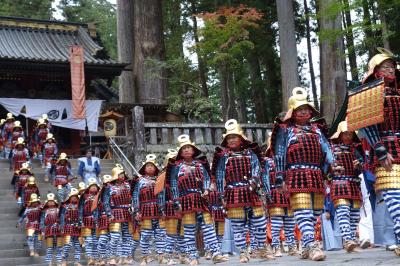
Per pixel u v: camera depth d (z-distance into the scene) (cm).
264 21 2777
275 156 650
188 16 3198
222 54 2008
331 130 809
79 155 2609
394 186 512
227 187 768
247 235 866
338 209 757
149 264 1076
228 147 779
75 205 1351
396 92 534
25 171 1628
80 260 1414
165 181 897
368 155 571
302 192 619
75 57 2441
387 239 732
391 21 1697
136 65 2847
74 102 2398
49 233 1362
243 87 3316
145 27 2816
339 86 1881
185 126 1867
